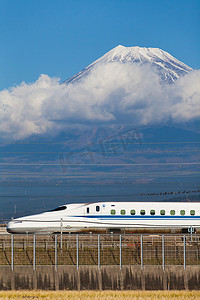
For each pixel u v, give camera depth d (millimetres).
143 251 113438
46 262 110250
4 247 115125
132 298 91500
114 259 111625
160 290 103812
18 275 105188
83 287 104875
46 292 99938
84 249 114875
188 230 130125
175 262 110812
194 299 91812
